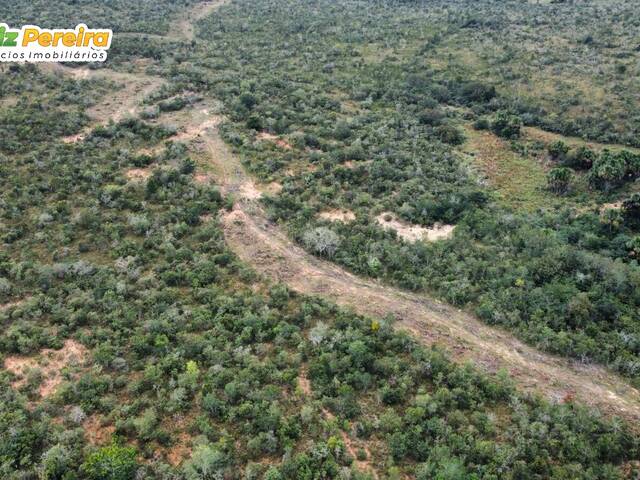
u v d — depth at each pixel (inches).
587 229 2755.9
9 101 3772.1
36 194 2748.5
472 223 2753.4
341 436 1624.0
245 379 1748.3
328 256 2516.0
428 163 3403.1
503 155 3681.1
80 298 2089.1
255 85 4298.7
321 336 1936.5
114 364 1809.8
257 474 1491.1
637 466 1615.4
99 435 1584.6
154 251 2425.0
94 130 3420.3
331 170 3166.8
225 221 2733.8
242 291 2225.6
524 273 2327.8
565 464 1587.1
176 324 1990.7
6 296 2123.5
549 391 1873.8
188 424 1630.2
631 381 1926.7
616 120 3907.5
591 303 2149.4
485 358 1993.1
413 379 1827.0
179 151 3265.3
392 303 2247.8
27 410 1643.7
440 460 1528.1
